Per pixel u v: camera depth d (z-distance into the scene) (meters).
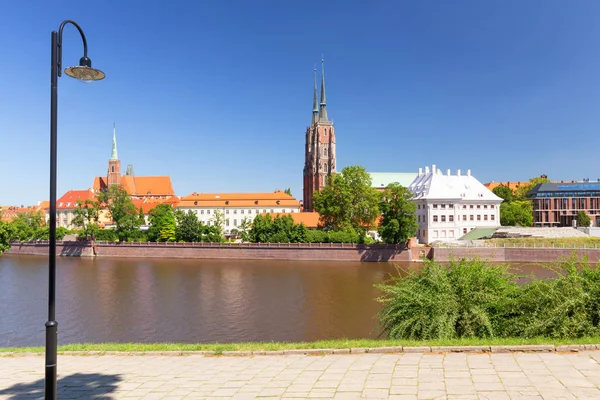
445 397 14.47
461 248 108.19
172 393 16.52
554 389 14.61
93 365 21.36
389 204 113.50
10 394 17.19
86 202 137.88
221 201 177.00
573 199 162.00
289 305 60.19
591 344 19.31
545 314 24.25
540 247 106.31
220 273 91.81
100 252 129.12
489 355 19.05
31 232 141.88
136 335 46.50
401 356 19.72
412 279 29.64
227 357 21.67
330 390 15.78
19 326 51.25
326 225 130.62
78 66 14.39
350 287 73.88
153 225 134.25
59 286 77.38
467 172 145.25
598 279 25.44
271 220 128.25
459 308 25.72
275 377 17.75
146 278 85.56
